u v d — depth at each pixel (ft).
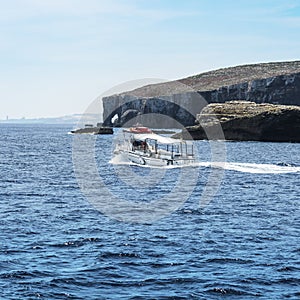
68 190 144.97
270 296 61.21
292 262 74.13
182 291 62.64
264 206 121.80
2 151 325.83
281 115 400.67
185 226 97.71
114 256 76.69
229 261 74.49
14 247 80.74
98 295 61.11
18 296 60.39
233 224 100.07
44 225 97.04
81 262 73.61
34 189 147.13
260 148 333.01
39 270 69.72
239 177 181.37
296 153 298.15
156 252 78.95
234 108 437.17
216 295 61.57
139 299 59.98
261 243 84.79
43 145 398.83
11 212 110.11
